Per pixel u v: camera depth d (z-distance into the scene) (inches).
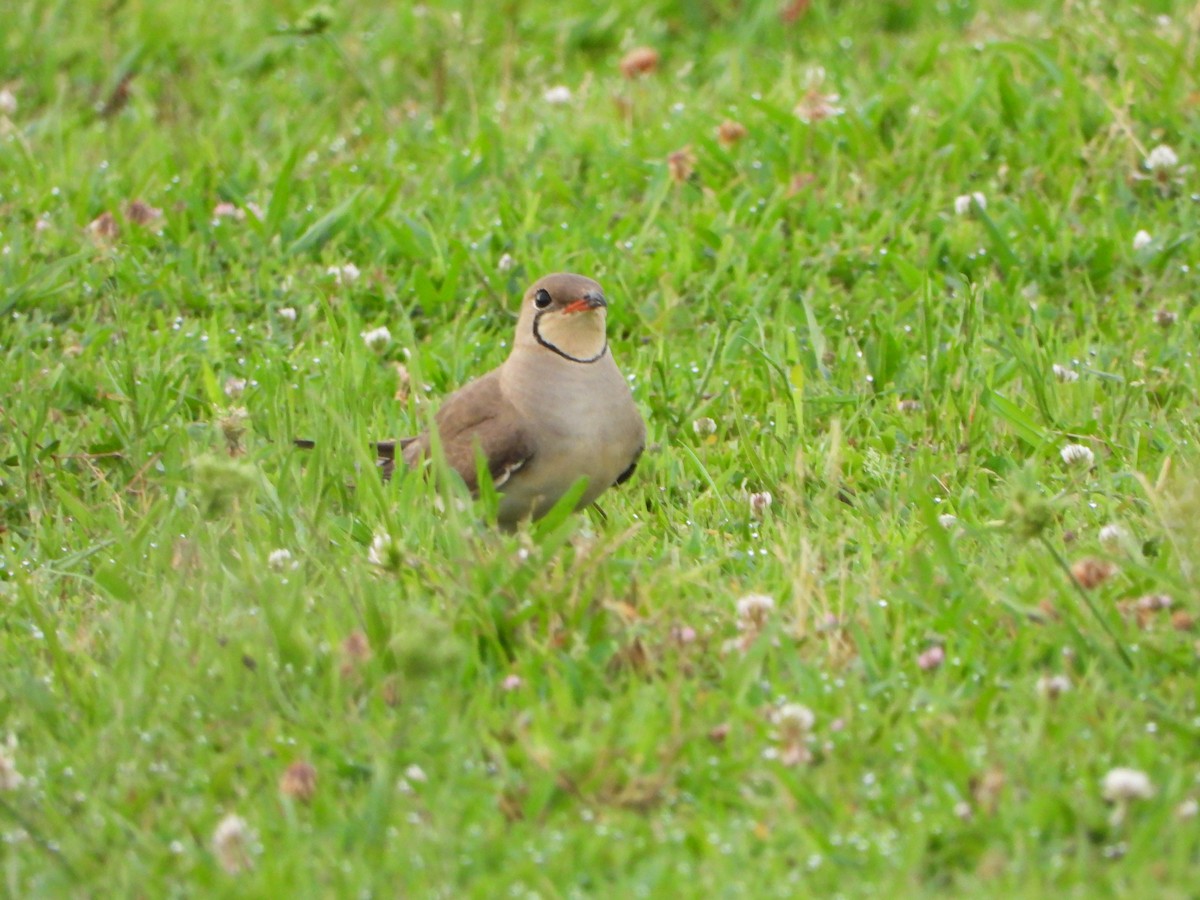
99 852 285.4
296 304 554.6
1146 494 390.9
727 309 532.7
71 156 634.2
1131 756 293.7
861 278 549.6
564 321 414.9
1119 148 591.8
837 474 426.9
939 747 301.6
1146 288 540.1
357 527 400.5
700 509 424.5
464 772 300.2
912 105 631.2
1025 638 331.6
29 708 325.7
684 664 329.4
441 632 294.8
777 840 277.9
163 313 552.7
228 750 314.3
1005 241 545.0
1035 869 266.5
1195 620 331.3
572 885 271.3
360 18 760.3
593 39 764.0
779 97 651.5
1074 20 675.4
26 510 443.2
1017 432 448.5
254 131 685.9
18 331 530.0
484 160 622.5
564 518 379.2
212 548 368.2
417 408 481.4
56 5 765.3
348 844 284.2
